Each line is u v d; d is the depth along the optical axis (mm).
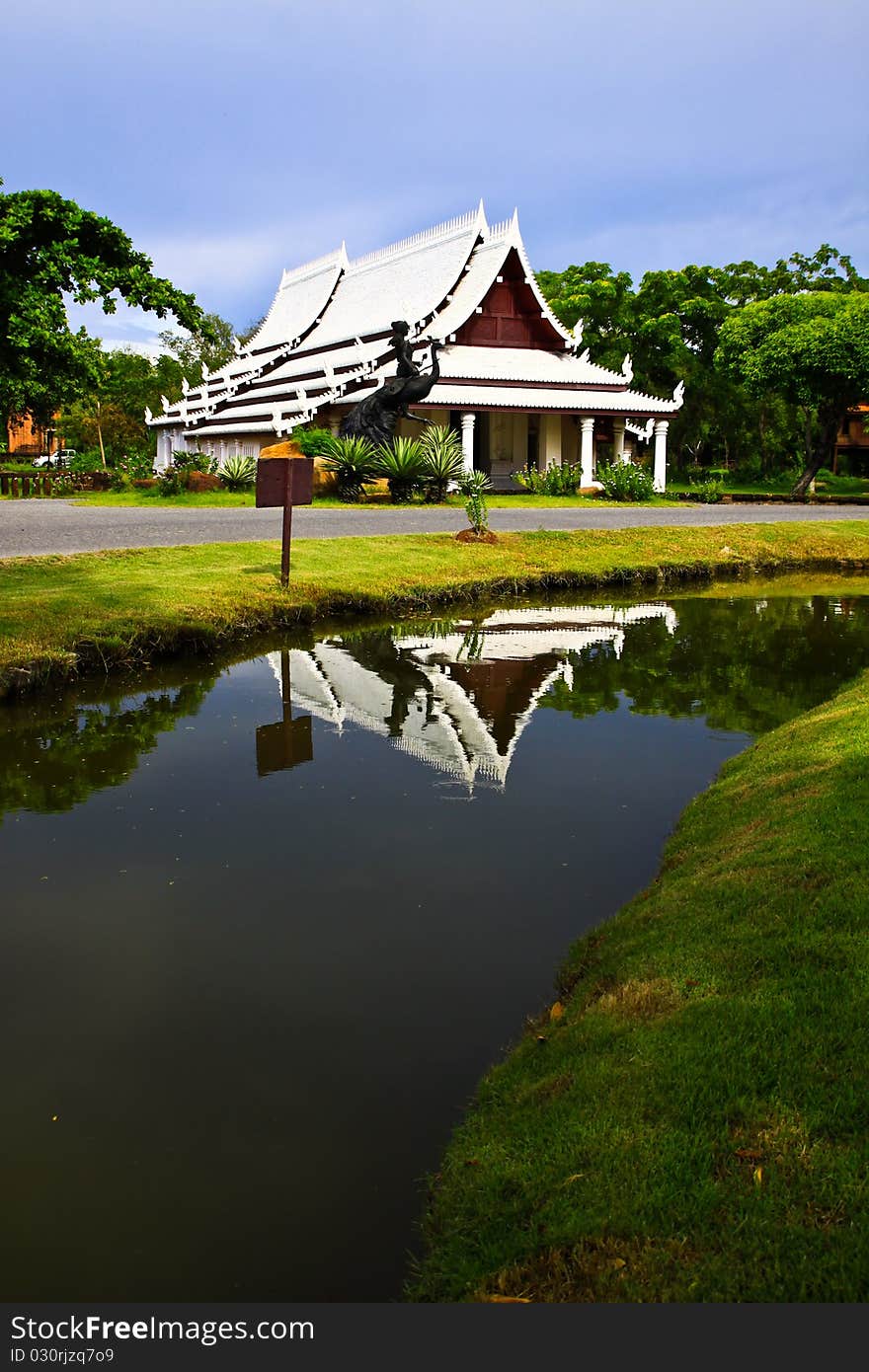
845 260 50094
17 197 8820
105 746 7996
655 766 7535
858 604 16016
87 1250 2996
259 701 9492
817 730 7062
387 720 8875
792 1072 3096
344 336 41656
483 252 38719
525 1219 2746
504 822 6348
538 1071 3486
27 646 9844
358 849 5906
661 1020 3490
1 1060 3889
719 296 49688
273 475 13461
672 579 18375
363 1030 4051
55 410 11094
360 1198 3158
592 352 50562
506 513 26000
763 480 50656
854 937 3816
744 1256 2492
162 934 4883
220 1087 3717
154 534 18469
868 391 36906
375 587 14516
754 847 4945
